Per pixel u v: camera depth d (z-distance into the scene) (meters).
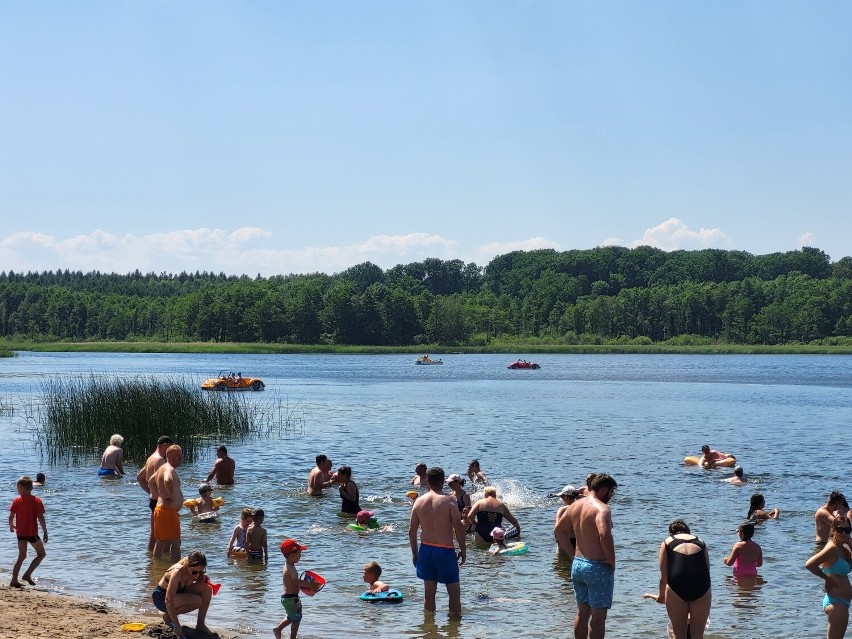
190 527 20.56
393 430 43.22
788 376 107.38
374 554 18.14
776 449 36.59
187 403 38.56
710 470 30.20
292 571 12.71
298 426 44.91
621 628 13.49
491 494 19.33
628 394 72.94
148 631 12.35
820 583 16.09
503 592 15.38
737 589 15.72
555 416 51.94
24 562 17.08
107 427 33.59
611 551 11.07
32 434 38.97
